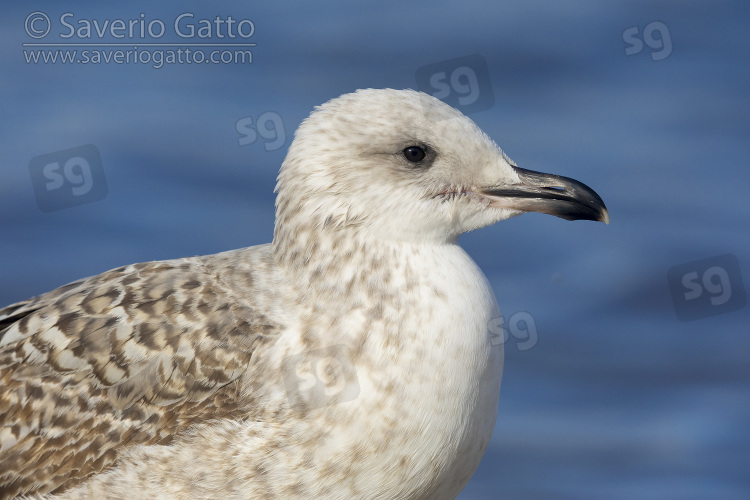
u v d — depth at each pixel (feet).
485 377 35.29
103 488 35.24
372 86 98.89
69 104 90.68
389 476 34.35
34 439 35.83
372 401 33.83
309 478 34.12
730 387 67.87
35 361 36.24
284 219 36.78
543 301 74.13
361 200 35.86
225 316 35.73
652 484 59.88
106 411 35.50
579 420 64.64
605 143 91.15
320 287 35.50
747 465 60.90
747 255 78.59
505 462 61.26
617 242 79.71
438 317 34.65
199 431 34.60
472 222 37.52
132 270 37.60
